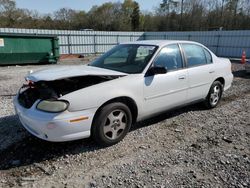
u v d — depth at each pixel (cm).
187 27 4984
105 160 323
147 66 395
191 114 511
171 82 423
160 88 407
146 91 387
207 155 339
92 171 298
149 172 296
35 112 312
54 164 312
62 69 390
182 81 445
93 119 334
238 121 477
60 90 334
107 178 284
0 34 1406
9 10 4606
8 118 470
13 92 723
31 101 337
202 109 547
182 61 455
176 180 281
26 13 4775
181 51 459
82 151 345
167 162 319
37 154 335
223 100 634
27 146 357
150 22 5794
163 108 425
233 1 4562
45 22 4784
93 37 2528
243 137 401
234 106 580
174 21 5228
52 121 299
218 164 315
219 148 360
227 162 320
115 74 364
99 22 5575
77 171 298
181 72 443
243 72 1179
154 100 403
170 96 429
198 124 457
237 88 794
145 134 406
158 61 412
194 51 491
